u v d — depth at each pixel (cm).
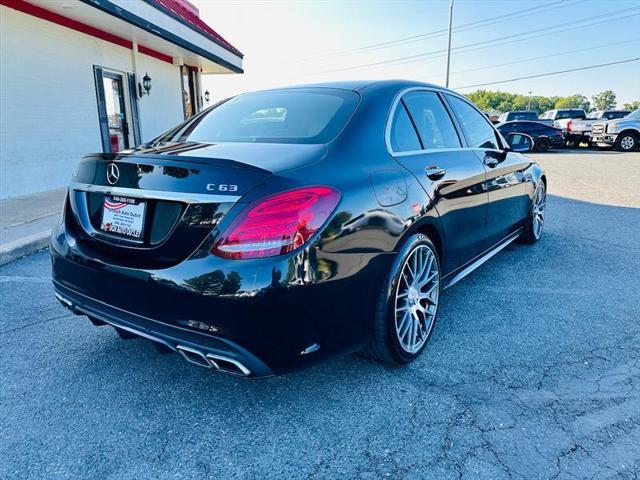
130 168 212
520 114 2180
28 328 310
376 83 294
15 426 212
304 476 185
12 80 729
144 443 203
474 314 334
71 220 250
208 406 229
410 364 266
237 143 244
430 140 304
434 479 182
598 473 184
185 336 195
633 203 772
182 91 1364
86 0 723
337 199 203
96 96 946
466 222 322
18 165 750
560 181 1052
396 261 239
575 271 426
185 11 1289
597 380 249
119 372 258
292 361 196
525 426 212
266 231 183
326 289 198
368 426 213
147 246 206
